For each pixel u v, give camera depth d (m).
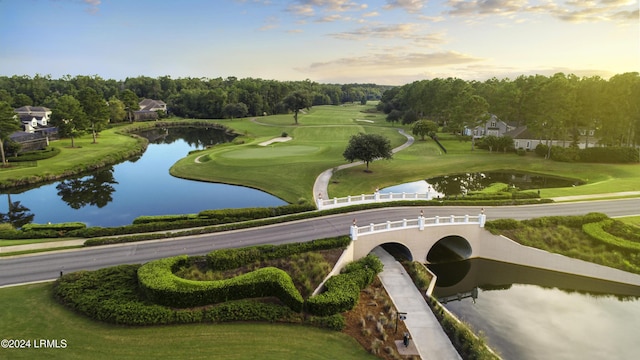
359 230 39.75
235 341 25.67
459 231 43.09
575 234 43.56
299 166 79.31
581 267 39.88
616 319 33.22
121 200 63.25
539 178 79.81
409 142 116.56
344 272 35.50
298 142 115.88
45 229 41.56
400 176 77.00
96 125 116.31
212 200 62.19
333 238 37.81
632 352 28.75
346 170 77.88
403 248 43.75
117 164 92.44
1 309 27.09
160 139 137.62
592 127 94.50
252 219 45.69
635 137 95.31
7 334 24.73
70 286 29.05
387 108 193.88
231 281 29.62
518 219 46.66
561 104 86.94
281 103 159.25
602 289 38.62
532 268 41.81
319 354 25.05
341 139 123.06
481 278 41.22
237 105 188.38
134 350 24.20
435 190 69.75
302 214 46.12
